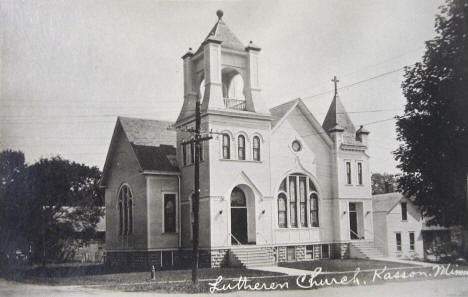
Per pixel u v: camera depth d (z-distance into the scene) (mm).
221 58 33531
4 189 33031
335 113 39062
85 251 44500
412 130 25281
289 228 35000
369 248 37719
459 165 24609
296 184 36062
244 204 33562
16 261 32625
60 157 37125
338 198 37156
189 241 33625
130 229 36062
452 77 24438
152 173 33719
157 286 23078
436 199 25281
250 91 33844
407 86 25750
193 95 35031
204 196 31734
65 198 37562
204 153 31953
